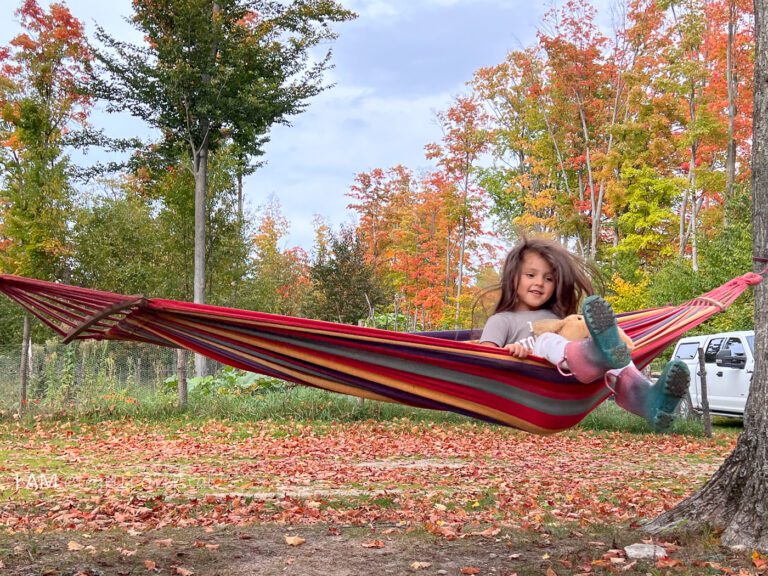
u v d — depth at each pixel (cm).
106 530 607
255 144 2606
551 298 426
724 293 499
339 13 2395
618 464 1063
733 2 3041
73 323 375
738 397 1418
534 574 462
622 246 3416
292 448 1212
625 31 3756
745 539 500
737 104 3142
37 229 2745
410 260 3722
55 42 2886
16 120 2758
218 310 366
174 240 2827
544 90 3928
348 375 390
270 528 611
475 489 825
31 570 480
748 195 2089
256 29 2452
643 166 3403
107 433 1382
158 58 2347
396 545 549
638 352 443
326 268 2841
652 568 457
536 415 390
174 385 1761
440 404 396
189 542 564
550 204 3688
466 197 3688
